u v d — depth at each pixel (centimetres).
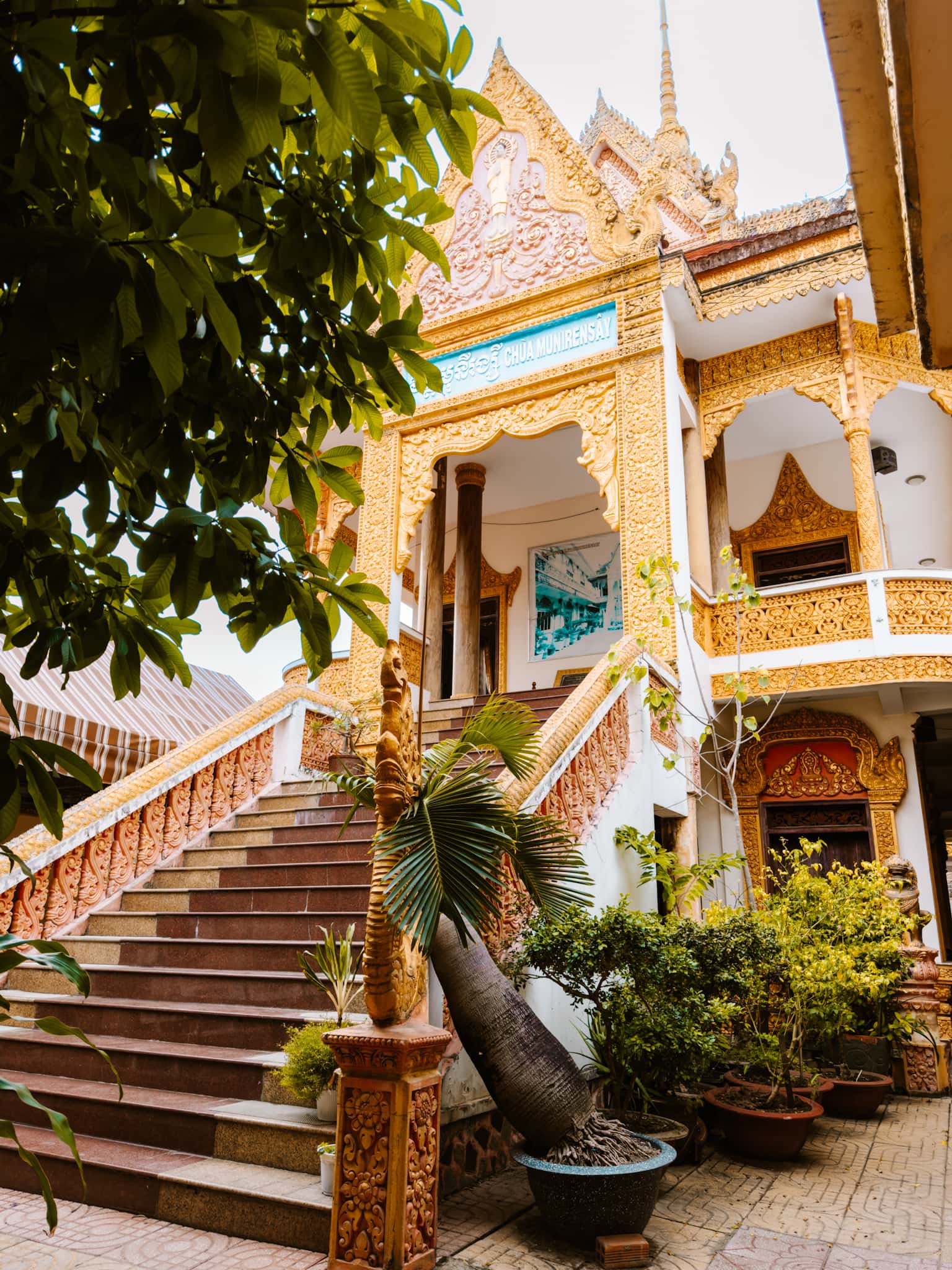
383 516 1055
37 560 185
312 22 139
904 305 414
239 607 208
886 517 1346
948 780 1383
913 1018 698
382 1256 297
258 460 202
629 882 621
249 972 518
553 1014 485
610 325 957
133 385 170
